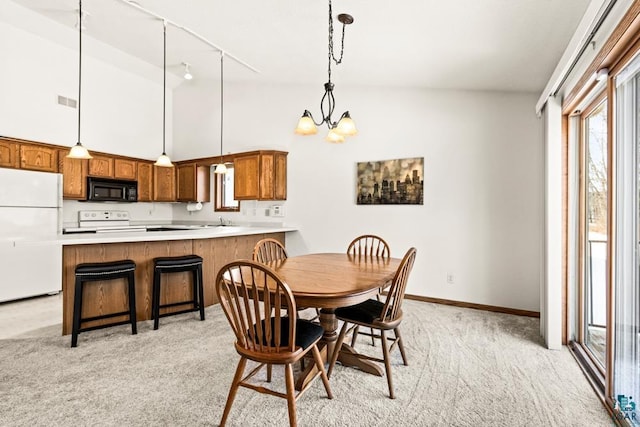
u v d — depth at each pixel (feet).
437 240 13.03
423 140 13.26
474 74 10.87
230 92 17.98
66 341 9.09
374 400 6.33
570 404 6.22
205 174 19.15
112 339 9.23
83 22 13.15
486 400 6.34
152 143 19.52
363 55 10.96
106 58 16.81
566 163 8.70
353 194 14.67
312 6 8.66
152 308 10.96
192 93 19.47
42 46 14.80
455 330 10.07
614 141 6.09
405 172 13.56
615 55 5.71
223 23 11.19
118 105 17.89
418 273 13.38
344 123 7.66
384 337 6.59
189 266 10.71
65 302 9.50
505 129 11.97
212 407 6.08
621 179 5.96
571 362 7.89
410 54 10.27
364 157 14.43
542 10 6.88
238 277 6.70
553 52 8.50
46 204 13.71
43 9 12.69
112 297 10.18
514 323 10.71
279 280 5.00
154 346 8.77
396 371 7.48
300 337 5.74
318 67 13.05
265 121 16.88
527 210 11.65
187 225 19.39
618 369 6.01
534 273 11.54
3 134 13.55
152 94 19.53
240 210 17.80
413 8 7.73
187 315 11.49
